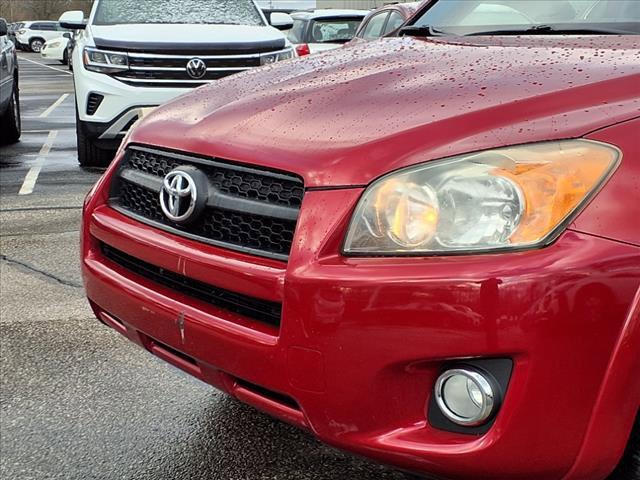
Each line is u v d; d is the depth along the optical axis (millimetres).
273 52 7176
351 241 1681
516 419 1546
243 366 1814
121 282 2188
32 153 8344
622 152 1621
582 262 1521
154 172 2230
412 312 1574
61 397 2787
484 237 1587
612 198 1577
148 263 2127
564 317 1511
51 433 2553
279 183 1845
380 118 1853
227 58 6934
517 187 1596
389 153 1716
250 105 2158
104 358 3098
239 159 1921
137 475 2316
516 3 3092
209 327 1877
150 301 2059
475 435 1605
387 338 1599
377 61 2391
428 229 1625
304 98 2100
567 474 1604
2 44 8352
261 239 1855
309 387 1694
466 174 1642
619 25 2695
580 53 2172
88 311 3609
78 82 6977
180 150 2113
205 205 1970
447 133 1722
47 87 19203
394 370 1614
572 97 1800
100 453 2434
